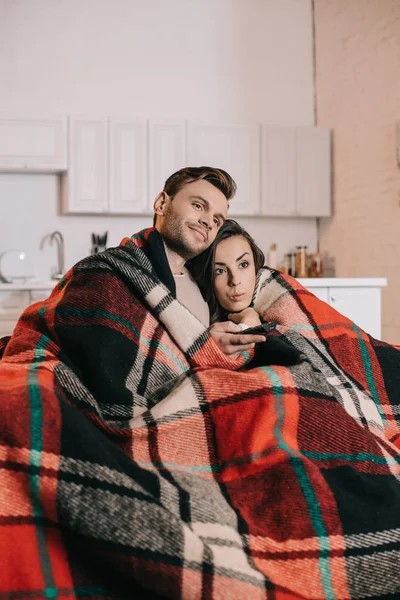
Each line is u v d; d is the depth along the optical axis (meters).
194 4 5.53
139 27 5.43
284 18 5.71
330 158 5.49
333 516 1.04
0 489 0.95
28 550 0.93
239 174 5.24
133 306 1.38
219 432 1.20
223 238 1.66
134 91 5.41
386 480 1.18
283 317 1.69
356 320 3.58
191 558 0.90
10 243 5.18
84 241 5.30
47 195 5.24
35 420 0.98
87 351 1.29
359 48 5.07
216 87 5.58
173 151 5.09
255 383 1.21
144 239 1.53
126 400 1.27
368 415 1.46
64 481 0.94
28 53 5.21
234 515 1.03
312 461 1.16
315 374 1.29
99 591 0.94
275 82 5.70
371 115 4.94
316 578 0.99
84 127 4.93
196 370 1.26
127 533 0.91
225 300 1.67
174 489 1.02
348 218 5.30
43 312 1.36
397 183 4.65
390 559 1.02
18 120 4.82
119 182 4.99
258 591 0.90
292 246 5.73
